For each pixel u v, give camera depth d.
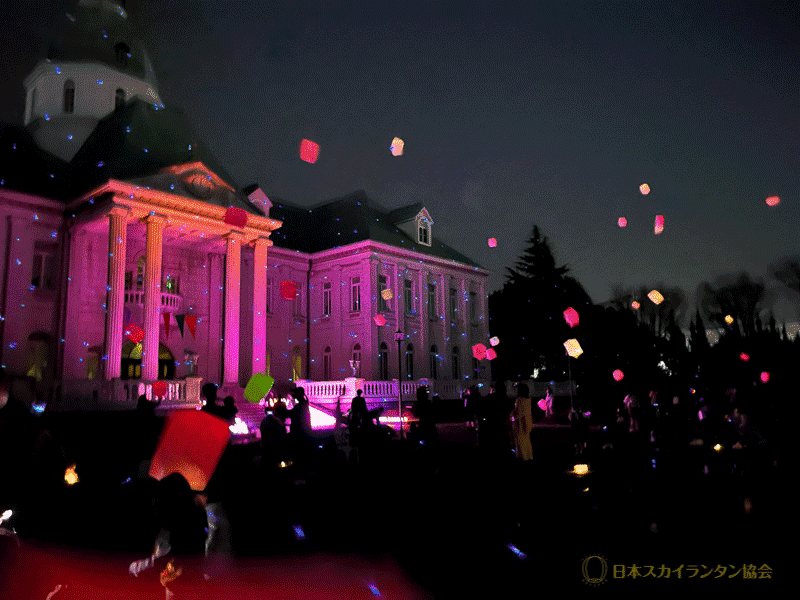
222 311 26.95
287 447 12.50
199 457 4.39
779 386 27.45
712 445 17.62
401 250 34.34
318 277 34.56
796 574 5.54
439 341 36.84
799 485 10.26
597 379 43.50
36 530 4.96
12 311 22.17
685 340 45.94
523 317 47.09
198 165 24.92
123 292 21.98
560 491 10.28
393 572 5.92
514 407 13.02
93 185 22.83
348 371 32.31
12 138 25.50
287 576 5.81
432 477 12.55
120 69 31.06
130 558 6.23
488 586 5.42
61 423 17.22
